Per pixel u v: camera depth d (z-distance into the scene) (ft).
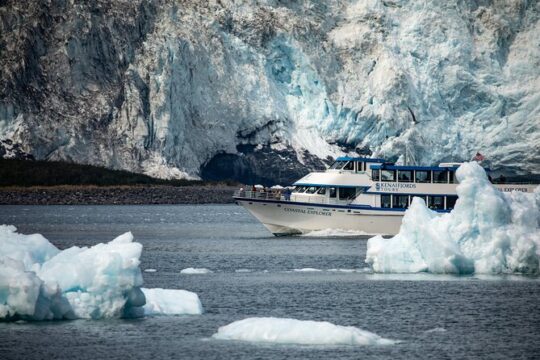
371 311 447.42
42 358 360.07
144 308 415.64
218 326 405.80
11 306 384.27
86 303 398.01
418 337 398.01
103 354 364.79
